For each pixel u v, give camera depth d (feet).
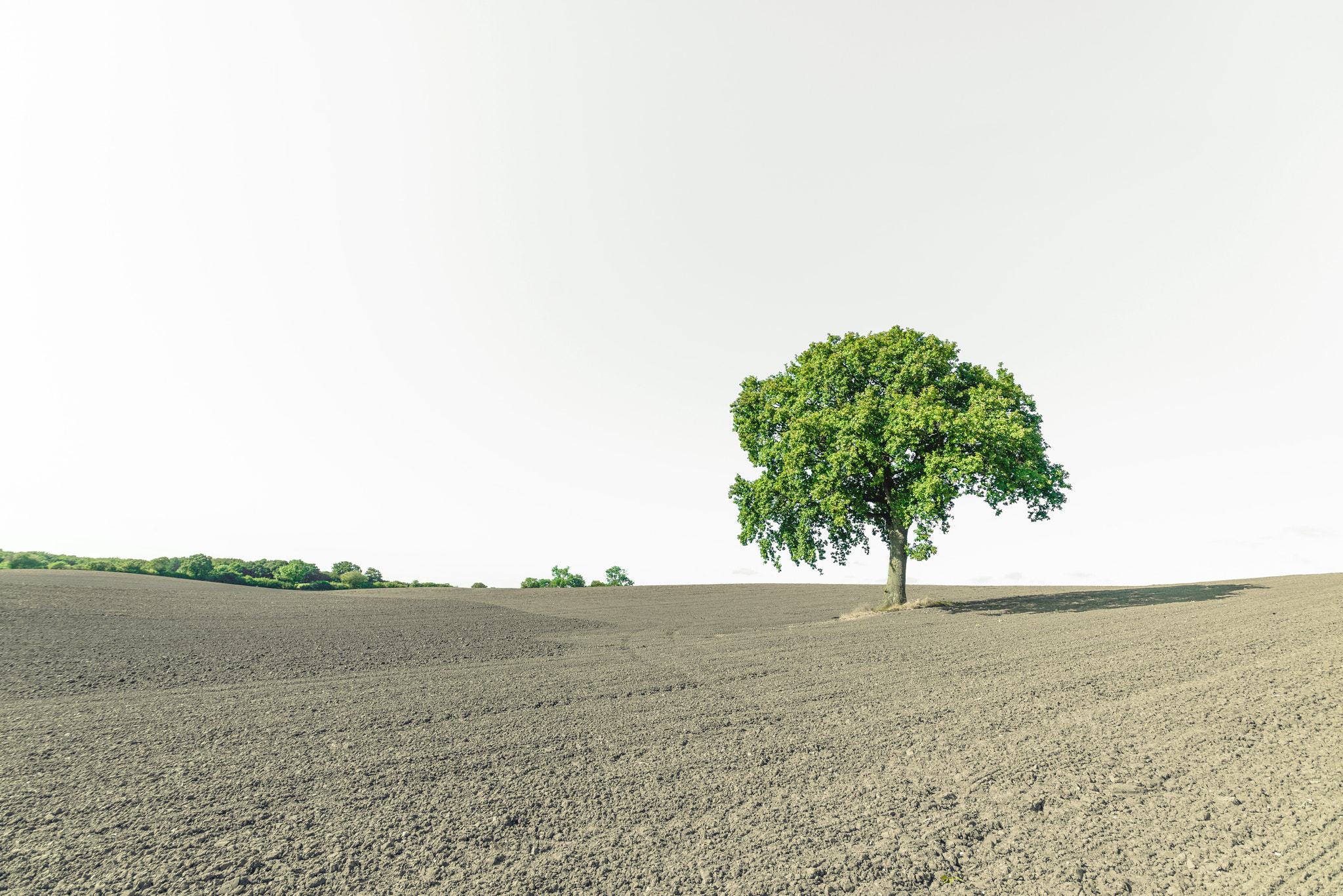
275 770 20.02
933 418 64.03
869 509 77.61
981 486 69.36
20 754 21.88
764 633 59.00
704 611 89.35
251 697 31.24
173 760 21.11
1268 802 15.69
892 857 13.79
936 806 16.42
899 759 19.99
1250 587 72.84
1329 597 53.11
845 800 17.01
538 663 42.22
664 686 32.94
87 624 49.96
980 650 39.32
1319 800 15.52
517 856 14.12
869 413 68.39
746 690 31.24
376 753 21.77
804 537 77.00
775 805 16.76
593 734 23.84
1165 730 21.31
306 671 39.19
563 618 76.23
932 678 31.63
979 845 14.30
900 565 77.46
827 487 70.95
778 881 12.85
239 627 54.39
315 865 13.76
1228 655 31.91
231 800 17.54
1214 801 15.97
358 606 76.69
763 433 82.64
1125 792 16.75
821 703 27.63
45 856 14.24
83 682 34.27
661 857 13.97
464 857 14.11
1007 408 69.62
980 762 19.42
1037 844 14.28
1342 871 12.41
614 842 14.79
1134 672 29.68
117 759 21.26
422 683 34.96
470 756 21.38
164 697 31.35
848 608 89.92
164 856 14.21
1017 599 76.89
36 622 48.91
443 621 65.62
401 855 14.21
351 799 17.60
